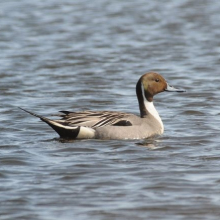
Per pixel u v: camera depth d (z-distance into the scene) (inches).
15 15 1469.0
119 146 550.6
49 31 1286.9
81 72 929.5
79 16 1460.4
